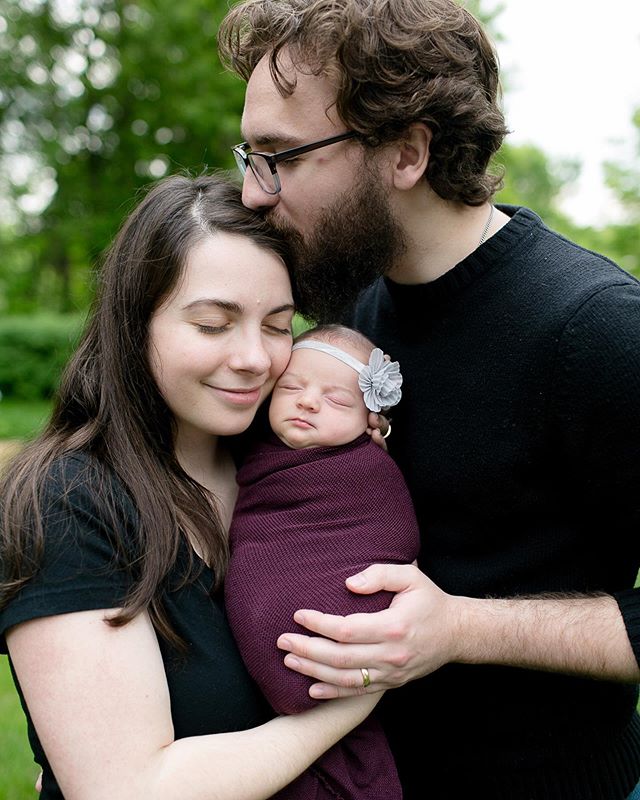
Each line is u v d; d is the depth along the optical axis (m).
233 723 1.50
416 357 1.83
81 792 1.33
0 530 1.43
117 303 1.60
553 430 1.67
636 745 1.85
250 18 1.79
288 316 1.67
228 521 1.77
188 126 15.16
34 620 1.38
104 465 1.53
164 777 1.33
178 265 1.54
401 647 1.50
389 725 1.83
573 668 1.64
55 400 1.70
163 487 1.54
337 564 1.57
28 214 17.53
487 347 1.72
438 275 1.82
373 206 1.77
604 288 1.63
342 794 1.55
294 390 1.72
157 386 1.60
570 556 1.76
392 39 1.71
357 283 1.83
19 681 1.47
